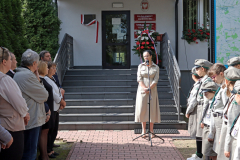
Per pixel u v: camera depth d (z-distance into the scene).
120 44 9.36
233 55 6.12
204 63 4.00
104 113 6.85
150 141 5.48
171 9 9.16
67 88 7.61
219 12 6.09
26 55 3.51
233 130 2.64
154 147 5.14
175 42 9.11
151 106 5.65
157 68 5.72
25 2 8.09
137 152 4.87
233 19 6.07
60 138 5.71
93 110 6.87
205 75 3.97
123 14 9.32
